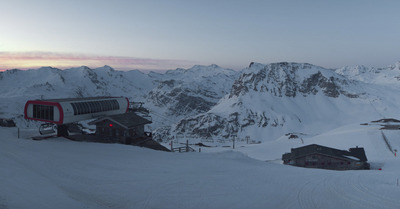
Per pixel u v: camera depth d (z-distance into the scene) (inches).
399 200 788.6
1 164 862.5
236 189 829.8
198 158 1334.9
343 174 1175.0
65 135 1672.0
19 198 597.3
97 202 653.3
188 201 703.1
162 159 1225.4
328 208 712.4
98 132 1758.1
